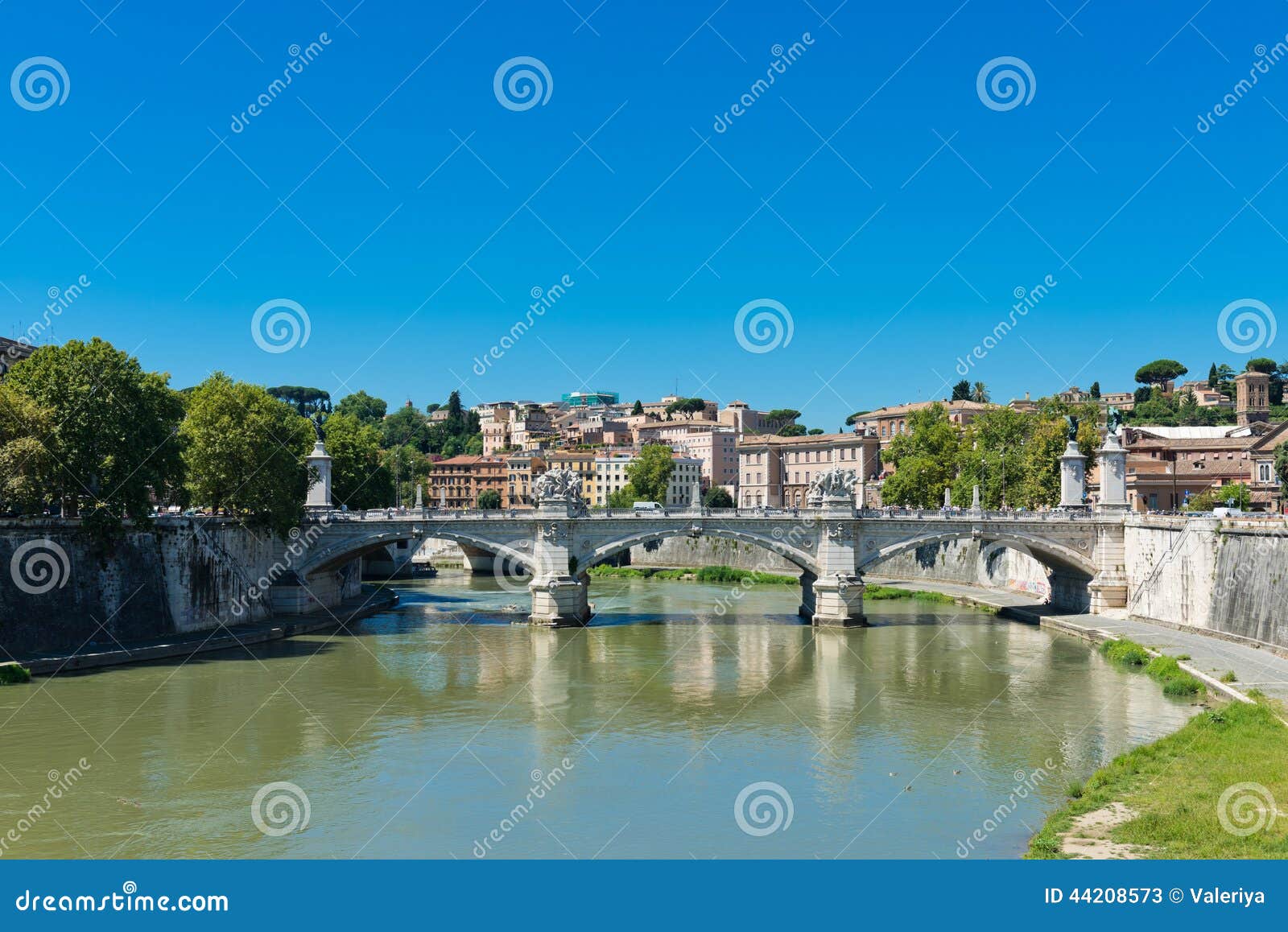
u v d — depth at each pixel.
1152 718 64.81
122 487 82.19
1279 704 61.16
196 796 51.28
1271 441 144.50
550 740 61.97
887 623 111.94
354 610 114.12
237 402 99.56
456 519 109.19
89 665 78.19
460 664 85.88
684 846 44.97
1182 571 95.69
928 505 158.00
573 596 108.88
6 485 75.31
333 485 135.00
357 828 47.19
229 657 86.31
